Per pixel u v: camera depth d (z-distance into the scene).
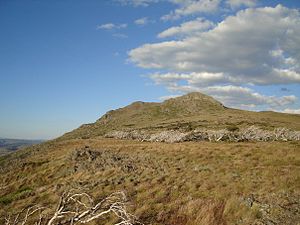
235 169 23.20
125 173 26.78
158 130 85.94
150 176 24.14
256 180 19.81
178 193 19.03
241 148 31.55
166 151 35.50
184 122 113.19
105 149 43.44
